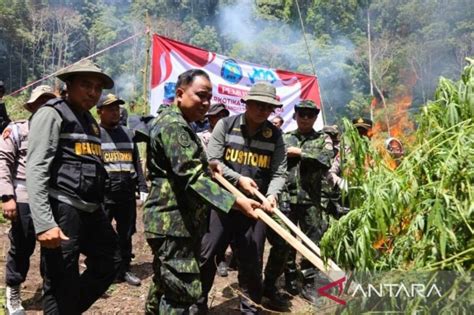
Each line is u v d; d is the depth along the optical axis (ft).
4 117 22.36
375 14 177.88
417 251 7.48
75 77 9.61
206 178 8.71
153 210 9.02
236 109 23.57
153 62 21.83
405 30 170.71
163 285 9.02
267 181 12.37
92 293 10.11
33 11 219.20
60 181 9.35
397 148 12.83
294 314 12.82
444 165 7.37
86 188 9.59
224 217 11.63
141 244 19.83
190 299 8.98
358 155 8.95
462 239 7.25
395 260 7.83
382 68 158.92
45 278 9.46
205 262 11.51
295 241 9.21
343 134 9.07
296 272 15.02
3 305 11.89
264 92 11.63
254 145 12.19
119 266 10.34
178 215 8.91
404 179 7.89
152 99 21.66
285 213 14.32
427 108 8.55
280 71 24.90
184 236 8.92
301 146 14.34
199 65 22.70
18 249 11.59
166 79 21.90
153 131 9.07
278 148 12.46
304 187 14.24
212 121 16.47
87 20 242.99
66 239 8.91
